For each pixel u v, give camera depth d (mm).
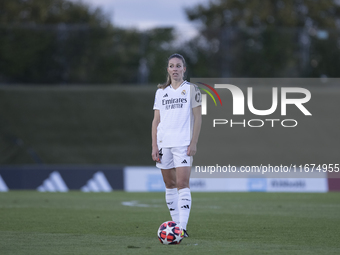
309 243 22047
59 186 63312
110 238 23234
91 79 110625
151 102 88438
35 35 111000
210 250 19766
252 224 29047
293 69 112062
